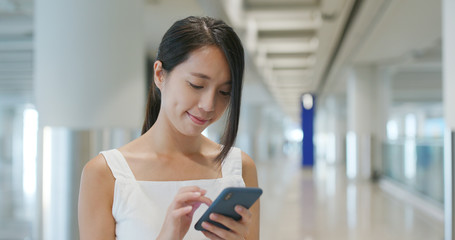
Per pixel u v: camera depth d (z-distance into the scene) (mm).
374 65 13492
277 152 46375
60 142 4082
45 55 4133
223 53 1215
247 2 8633
